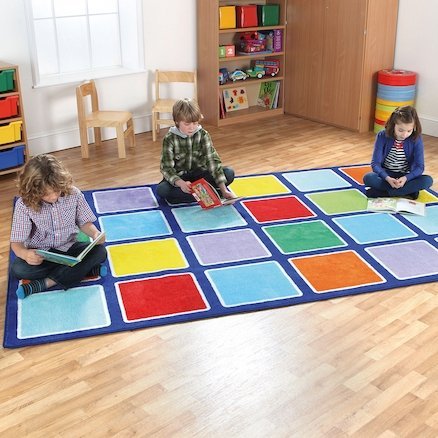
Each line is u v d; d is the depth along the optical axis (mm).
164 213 3412
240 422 1938
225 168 3662
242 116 5191
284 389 2080
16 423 1934
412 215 3379
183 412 1979
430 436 1878
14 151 3902
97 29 4695
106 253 2744
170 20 4797
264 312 2512
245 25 5004
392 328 2410
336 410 1984
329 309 2533
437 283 2729
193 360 2225
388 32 4766
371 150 4465
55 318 2453
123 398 2041
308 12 4996
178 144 3459
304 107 5273
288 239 3102
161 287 2668
